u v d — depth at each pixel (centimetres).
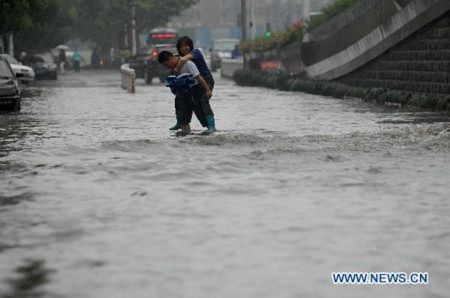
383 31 5000
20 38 11225
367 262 1094
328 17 6519
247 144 2405
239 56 12675
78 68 14425
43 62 10306
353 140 2472
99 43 17575
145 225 1316
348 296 961
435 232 1259
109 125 3256
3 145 2483
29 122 3438
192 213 1407
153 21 15988
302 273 1045
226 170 1897
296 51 7200
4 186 1697
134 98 5581
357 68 5547
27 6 6469
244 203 1496
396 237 1230
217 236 1238
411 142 2405
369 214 1391
